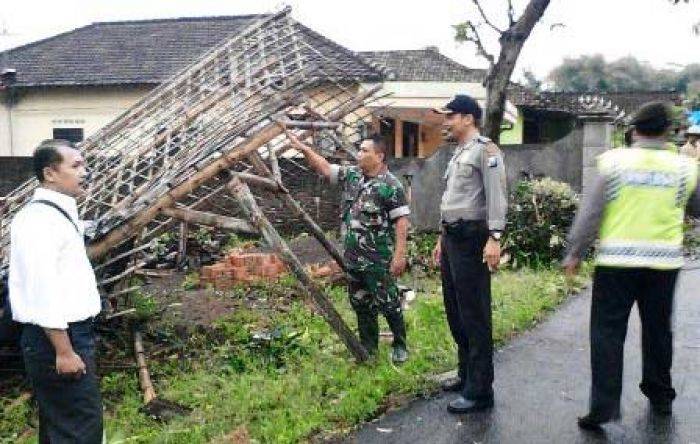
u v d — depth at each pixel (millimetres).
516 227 9641
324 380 5332
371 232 5582
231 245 11469
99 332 6391
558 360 5852
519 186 10133
